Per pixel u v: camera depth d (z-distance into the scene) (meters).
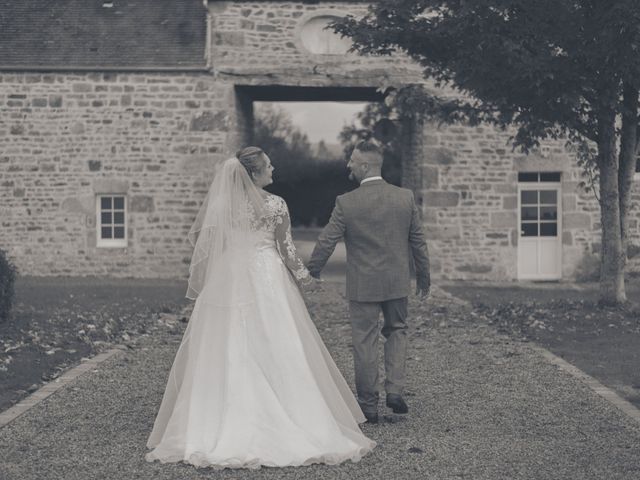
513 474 5.16
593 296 15.38
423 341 10.00
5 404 6.85
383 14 12.04
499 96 11.37
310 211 33.53
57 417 6.48
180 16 19.00
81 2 19.34
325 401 5.81
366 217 6.49
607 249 12.58
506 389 7.48
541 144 18.19
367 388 6.44
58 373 8.09
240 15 17.88
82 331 10.20
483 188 18.22
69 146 18.19
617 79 11.12
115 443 5.81
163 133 18.11
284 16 17.86
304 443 5.41
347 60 17.86
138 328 10.86
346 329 11.07
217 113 18.02
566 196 18.31
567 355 9.11
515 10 10.94
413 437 6.00
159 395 7.25
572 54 10.86
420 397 7.23
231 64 17.94
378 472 5.21
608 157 12.33
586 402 6.97
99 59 18.12
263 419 5.48
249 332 5.71
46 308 12.52
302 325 5.94
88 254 18.25
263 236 6.02
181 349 5.91
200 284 5.97
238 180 6.04
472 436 6.01
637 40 10.23
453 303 13.74
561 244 18.42
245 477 5.11
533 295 15.47
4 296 10.88
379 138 29.67
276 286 5.89
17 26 18.83
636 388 7.53
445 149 18.19
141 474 5.16
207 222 5.95
